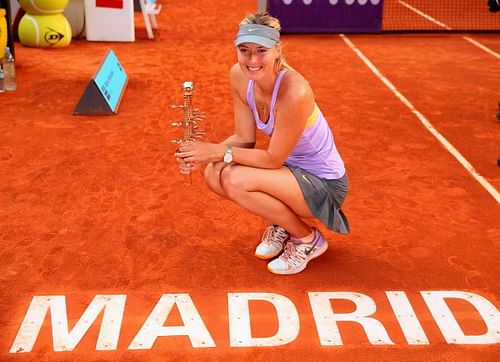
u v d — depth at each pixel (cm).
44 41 1023
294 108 374
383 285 416
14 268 427
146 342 360
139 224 489
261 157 395
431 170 597
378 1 1192
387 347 360
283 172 404
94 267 430
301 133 384
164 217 500
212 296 401
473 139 679
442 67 973
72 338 363
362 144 658
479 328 378
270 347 358
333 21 1197
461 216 510
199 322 377
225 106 771
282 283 416
